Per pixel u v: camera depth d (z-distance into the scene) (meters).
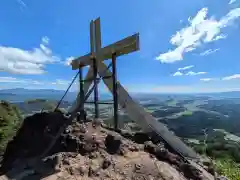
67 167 4.14
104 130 5.70
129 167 3.95
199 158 5.05
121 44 5.38
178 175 3.90
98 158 4.39
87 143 4.90
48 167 4.38
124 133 5.66
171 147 4.99
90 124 5.98
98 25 6.20
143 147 4.77
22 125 7.15
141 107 5.57
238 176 5.52
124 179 3.68
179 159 4.48
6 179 4.57
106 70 5.93
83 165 4.18
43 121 6.75
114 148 4.65
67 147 5.02
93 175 3.86
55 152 5.17
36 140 6.25
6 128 10.55
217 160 7.13
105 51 5.97
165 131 5.24
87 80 6.79
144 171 3.81
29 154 5.85
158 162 4.11
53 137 5.88
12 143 6.78
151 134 5.43
